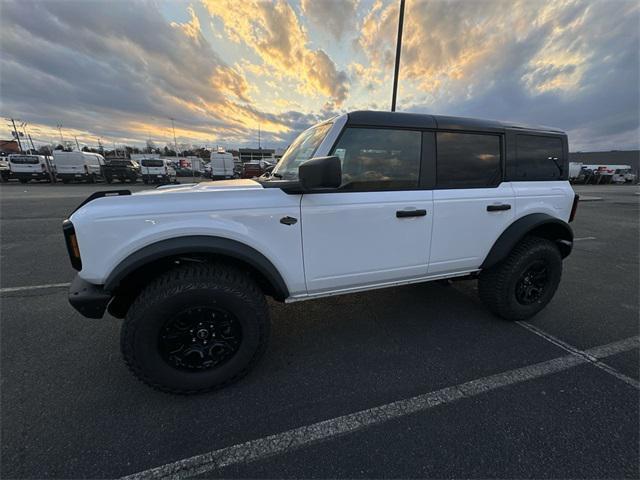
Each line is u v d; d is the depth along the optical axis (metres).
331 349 2.52
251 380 2.15
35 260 4.70
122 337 1.80
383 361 2.36
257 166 26.42
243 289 1.94
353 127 2.19
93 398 1.95
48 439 1.65
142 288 2.07
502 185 2.70
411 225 2.38
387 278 2.43
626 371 2.24
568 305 3.36
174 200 1.86
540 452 1.59
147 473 1.49
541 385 2.09
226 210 1.91
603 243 6.49
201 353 1.94
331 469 1.51
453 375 2.20
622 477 1.46
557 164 2.96
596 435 1.69
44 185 20.30
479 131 2.57
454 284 3.91
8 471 1.48
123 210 1.78
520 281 2.84
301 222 2.06
